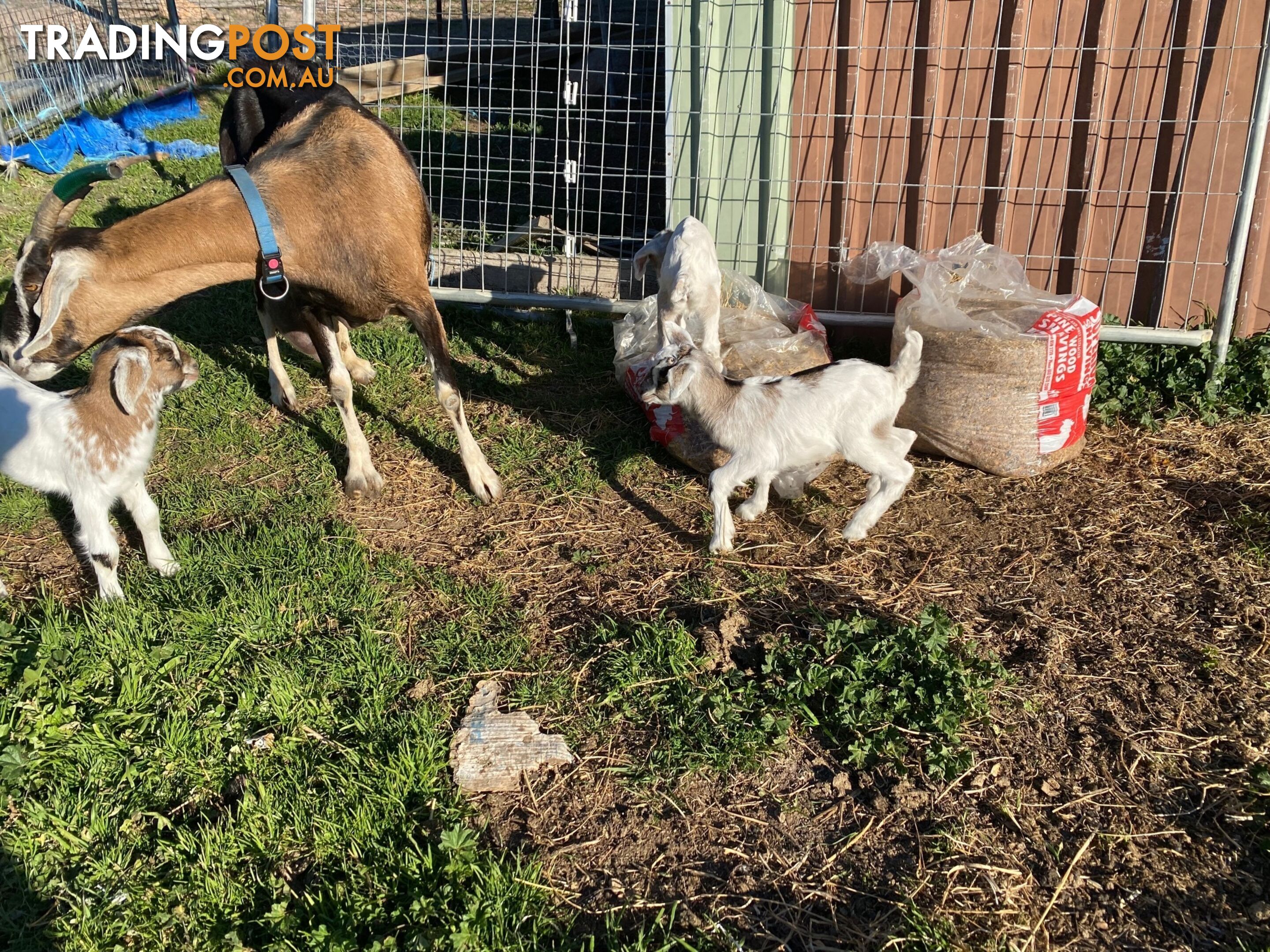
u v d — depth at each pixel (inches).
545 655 136.1
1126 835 107.5
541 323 237.1
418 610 145.6
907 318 177.3
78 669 128.8
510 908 100.3
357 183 151.4
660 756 119.0
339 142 153.4
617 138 382.6
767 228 221.9
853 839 108.3
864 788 114.7
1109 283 204.8
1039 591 146.0
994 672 128.2
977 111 200.2
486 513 170.7
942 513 166.6
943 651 128.3
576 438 192.1
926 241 213.3
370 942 96.2
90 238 138.8
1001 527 161.6
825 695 125.7
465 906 99.2
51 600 142.3
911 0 196.2
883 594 147.0
